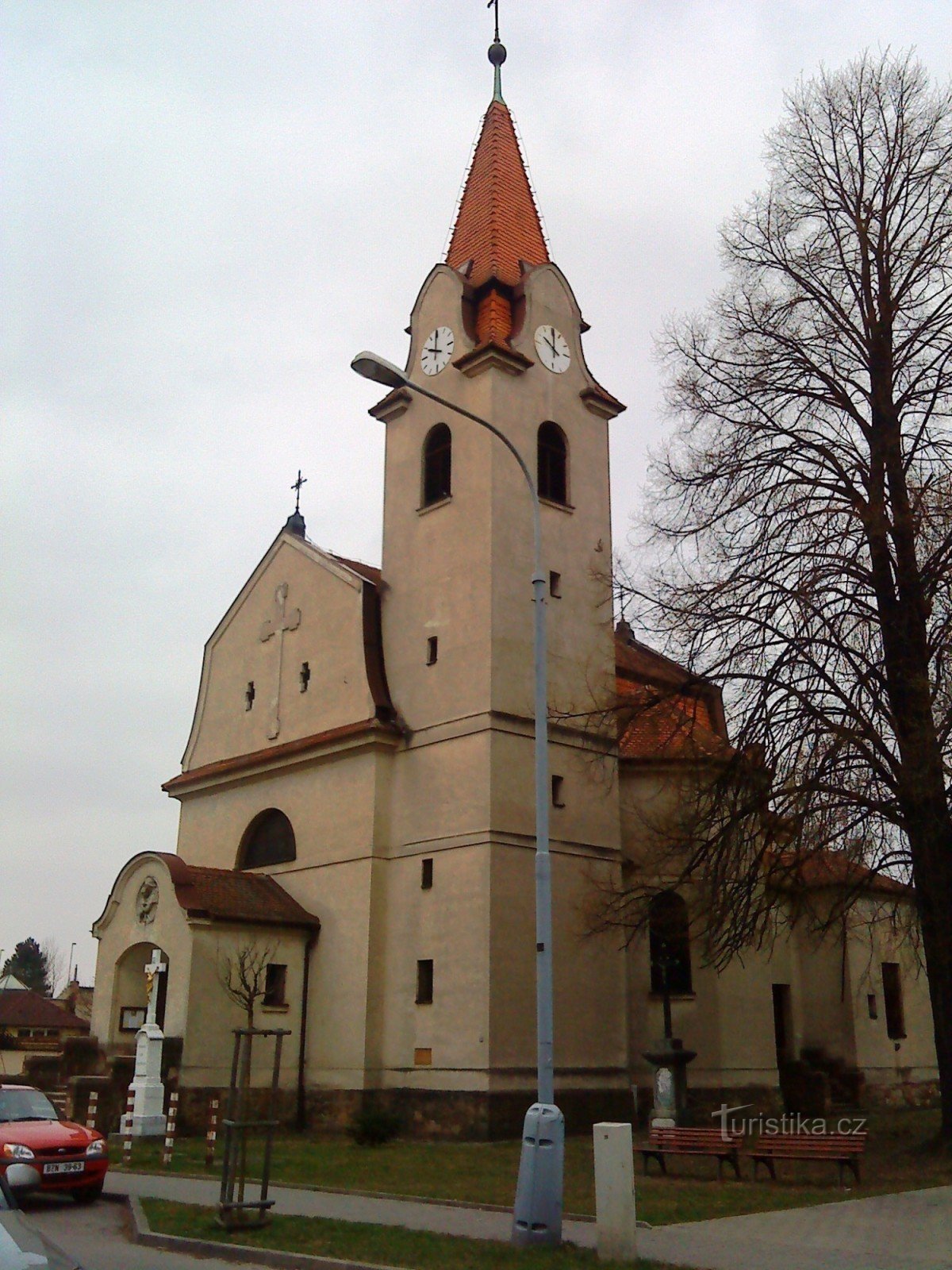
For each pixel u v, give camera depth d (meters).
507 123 36.31
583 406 33.34
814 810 20.58
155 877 30.05
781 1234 13.15
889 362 22.91
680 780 26.58
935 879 20.53
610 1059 28.09
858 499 21.41
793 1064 32.91
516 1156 22.69
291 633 34.41
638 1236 13.09
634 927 25.72
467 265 33.97
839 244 23.70
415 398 32.91
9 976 91.00
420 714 29.84
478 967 26.30
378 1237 13.11
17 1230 7.64
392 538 32.34
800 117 24.75
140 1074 25.78
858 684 20.70
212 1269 12.08
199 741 37.06
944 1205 15.27
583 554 31.72
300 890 31.28
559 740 29.34
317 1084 28.89
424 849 28.52
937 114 23.66
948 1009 20.45
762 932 23.09
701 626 22.50
